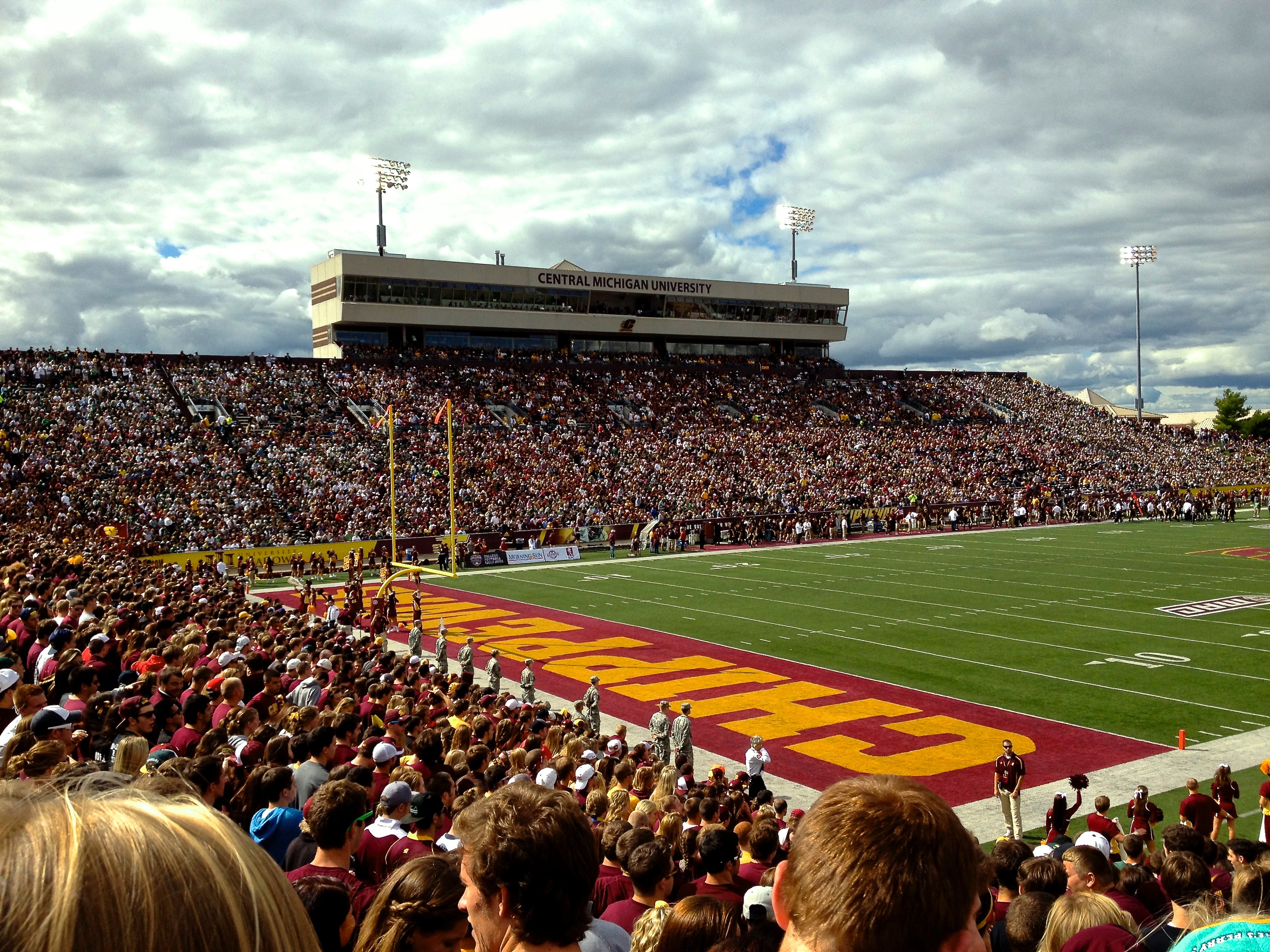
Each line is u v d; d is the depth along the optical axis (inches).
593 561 1850.4
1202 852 288.8
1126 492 2699.3
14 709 321.1
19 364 1941.4
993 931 201.2
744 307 3230.8
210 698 377.7
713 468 2445.9
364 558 1733.5
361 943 124.7
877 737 710.5
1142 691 808.9
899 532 2283.5
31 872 35.8
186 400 2070.6
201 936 37.7
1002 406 3292.3
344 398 2293.3
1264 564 1550.2
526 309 2869.1
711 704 809.5
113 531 1499.8
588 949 143.7
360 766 284.4
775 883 74.4
